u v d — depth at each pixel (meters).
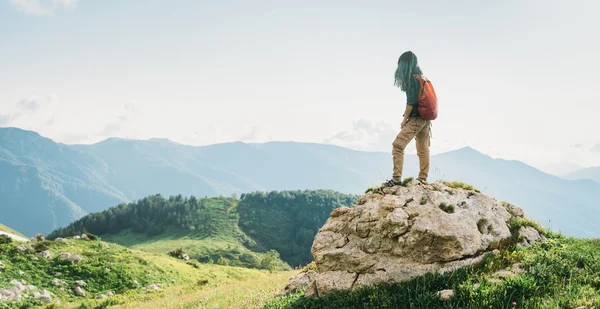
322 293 11.88
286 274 28.75
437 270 10.77
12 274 35.31
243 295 18.89
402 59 12.05
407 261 11.30
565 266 9.69
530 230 12.48
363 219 12.28
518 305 8.16
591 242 12.02
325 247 12.57
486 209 12.30
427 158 13.02
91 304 31.59
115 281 39.84
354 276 11.77
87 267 40.59
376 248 11.81
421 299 9.33
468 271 10.37
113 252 47.31
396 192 12.45
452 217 11.37
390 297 9.98
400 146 12.55
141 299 32.28
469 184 13.33
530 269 9.74
